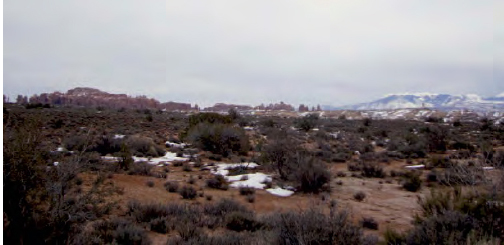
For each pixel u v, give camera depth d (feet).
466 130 162.30
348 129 168.55
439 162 67.46
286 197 41.22
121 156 52.39
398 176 58.08
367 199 40.68
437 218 17.92
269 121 168.66
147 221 26.96
